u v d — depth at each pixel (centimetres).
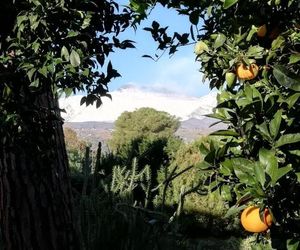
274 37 276
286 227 232
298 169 214
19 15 286
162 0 347
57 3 286
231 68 269
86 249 510
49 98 421
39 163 451
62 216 469
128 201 555
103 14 340
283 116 226
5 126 302
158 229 527
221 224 1085
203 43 292
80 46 299
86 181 550
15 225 456
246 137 228
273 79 249
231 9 297
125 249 512
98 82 322
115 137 5378
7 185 454
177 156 1208
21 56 296
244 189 228
